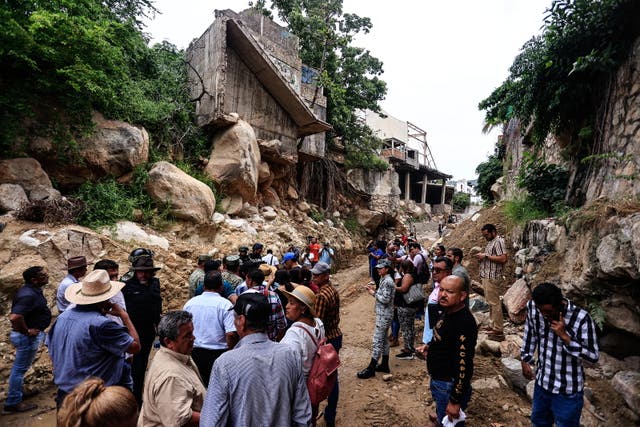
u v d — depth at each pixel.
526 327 3.16
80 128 7.16
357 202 22.39
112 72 7.98
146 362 4.03
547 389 2.87
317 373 2.93
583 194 6.56
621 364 3.97
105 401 1.46
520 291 6.23
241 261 6.95
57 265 5.67
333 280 12.78
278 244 11.11
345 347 6.56
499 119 8.78
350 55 20.58
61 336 2.73
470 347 2.86
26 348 4.18
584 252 4.48
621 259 3.66
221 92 10.67
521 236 7.87
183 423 2.15
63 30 6.57
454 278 3.00
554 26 5.68
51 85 6.68
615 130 5.47
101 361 2.74
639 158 4.72
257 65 12.05
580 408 2.79
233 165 10.58
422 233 25.64
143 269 4.02
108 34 7.48
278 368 2.17
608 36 5.40
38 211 6.02
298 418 2.22
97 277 2.88
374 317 8.53
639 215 3.73
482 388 4.47
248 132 11.04
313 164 18.42
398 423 4.02
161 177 8.23
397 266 9.16
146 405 2.25
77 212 6.55
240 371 2.07
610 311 4.01
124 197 7.68
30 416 4.18
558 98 6.30
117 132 7.74
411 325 5.82
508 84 8.12
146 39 10.88
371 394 4.65
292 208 15.77
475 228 10.28
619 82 5.43
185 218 8.45
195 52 12.56
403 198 32.38
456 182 44.84
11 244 5.40
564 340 2.71
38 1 6.48
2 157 6.34
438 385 3.09
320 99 17.48
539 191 7.85
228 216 10.47
